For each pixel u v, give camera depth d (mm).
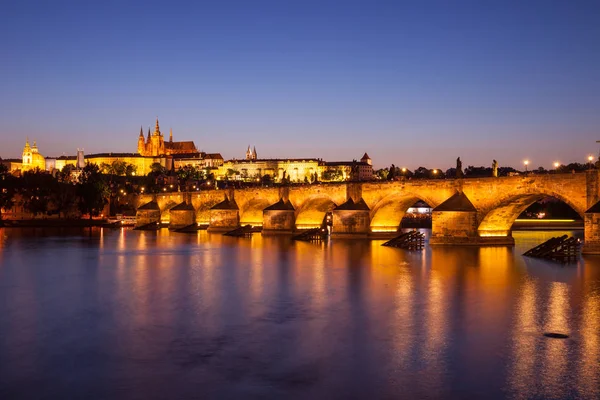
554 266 86438
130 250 119250
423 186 127688
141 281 74500
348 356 41656
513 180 109688
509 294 63938
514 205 114625
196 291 66750
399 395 34938
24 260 99688
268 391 35562
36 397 34906
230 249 120250
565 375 37812
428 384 36500
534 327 49125
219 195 196875
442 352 42406
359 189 144000
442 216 118688
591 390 35500
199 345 44469
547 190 104562
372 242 134625
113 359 41250
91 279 76438
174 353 42531
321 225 175250
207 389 35875
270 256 104750
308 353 42375
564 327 49156
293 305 58469
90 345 44594
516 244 128000
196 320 52219
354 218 142500
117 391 35656
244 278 76688
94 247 127000
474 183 117062
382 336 46562
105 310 56438
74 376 38094
